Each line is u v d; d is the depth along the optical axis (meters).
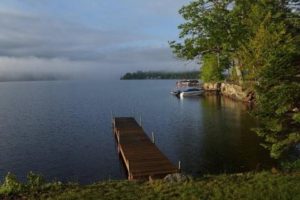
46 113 72.44
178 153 32.44
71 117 64.50
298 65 19.41
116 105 85.75
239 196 14.20
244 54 32.75
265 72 18.83
